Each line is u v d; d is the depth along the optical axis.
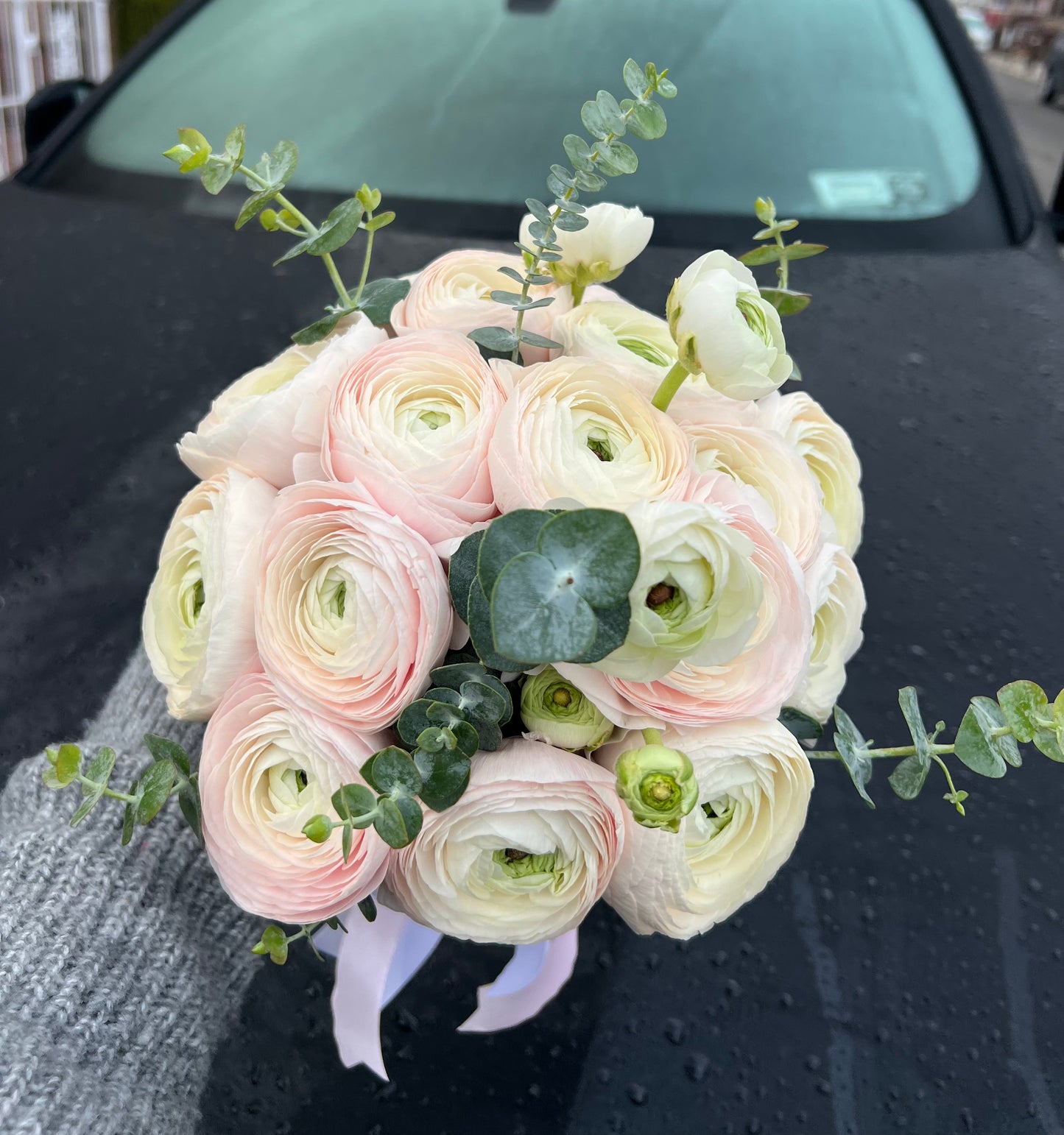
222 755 0.64
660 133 0.66
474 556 0.58
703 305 0.56
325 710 0.60
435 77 1.86
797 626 0.60
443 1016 0.99
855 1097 0.94
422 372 0.66
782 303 0.82
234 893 0.63
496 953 1.03
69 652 1.26
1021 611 1.29
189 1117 0.76
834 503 0.82
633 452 0.61
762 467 0.66
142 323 1.63
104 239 1.77
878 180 1.78
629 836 0.63
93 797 0.61
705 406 0.67
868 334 1.61
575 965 1.02
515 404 0.61
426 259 1.61
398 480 0.60
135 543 1.37
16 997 0.70
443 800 0.58
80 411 1.51
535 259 0.67
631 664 0.53
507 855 0.66
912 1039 0.97
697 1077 0.95
